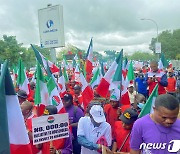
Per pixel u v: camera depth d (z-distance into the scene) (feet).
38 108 16.17
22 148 8.32
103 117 13.78
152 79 29.09
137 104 18.45
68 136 14.33
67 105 18.65
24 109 14.78
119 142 14.25
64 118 14.16
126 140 13.92
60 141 14.94
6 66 7.81
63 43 32.35
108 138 13.87
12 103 8.12
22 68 25.86
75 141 18.02
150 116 8.96
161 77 28.81
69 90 28.71
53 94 17.29
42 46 33.65
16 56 141.69
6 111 7.61
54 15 32.12
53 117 13.80
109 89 19.53
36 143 13.37
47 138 13.70
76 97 24.50
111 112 18.70
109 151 13.26
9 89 8.00
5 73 7.83
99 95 21.65
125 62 30.04
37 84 16.29
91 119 13.84
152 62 29.22
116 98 18.71
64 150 15.16
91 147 13.42
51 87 17.34
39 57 26.12
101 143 13.64
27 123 14.06
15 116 8.17
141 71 59.57
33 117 14.12
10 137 8.30
